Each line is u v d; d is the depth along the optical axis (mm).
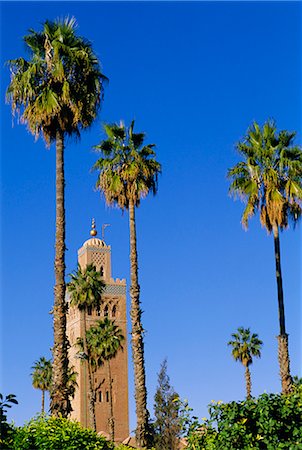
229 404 12773
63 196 25969
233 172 34344
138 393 29859
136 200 34188
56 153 26719
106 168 34562
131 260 32375
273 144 34375
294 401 12547
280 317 32625
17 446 14109
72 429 16438
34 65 26953
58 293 24422
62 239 25250
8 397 13156
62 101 26797
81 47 27859
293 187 33438
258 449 11891
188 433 13109
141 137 35344
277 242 33469
